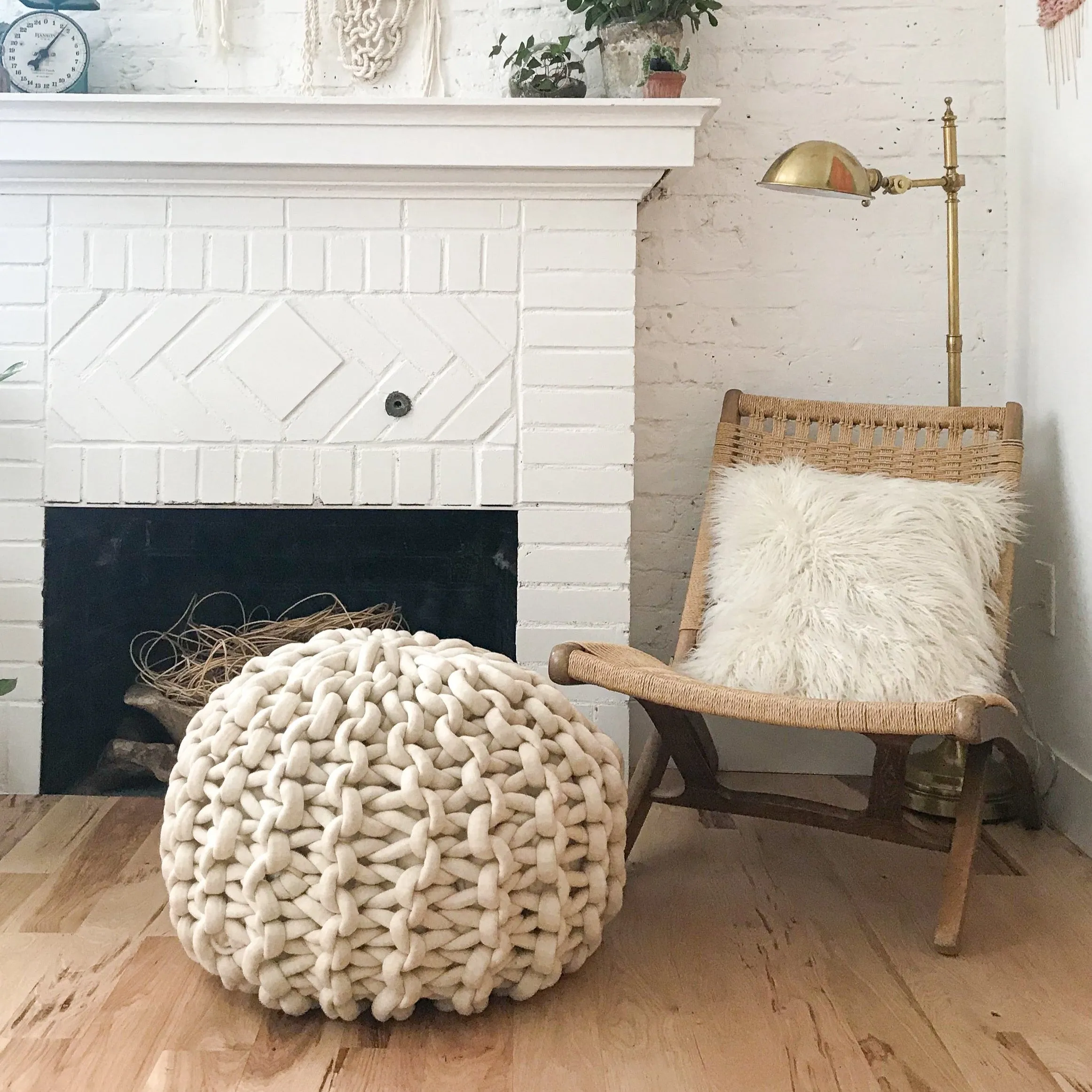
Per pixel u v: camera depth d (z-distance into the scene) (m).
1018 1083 1.25
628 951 1.59
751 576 1.92
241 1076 1.24
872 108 2.40
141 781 2.32
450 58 2.39
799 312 2.45
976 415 2.09
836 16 2.40
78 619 2.28
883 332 2.44
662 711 1.74
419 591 2.31
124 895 1.74
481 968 1.31
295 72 2.39
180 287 2.17
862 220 2.43
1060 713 2.13
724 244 2.44
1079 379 2.06
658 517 2.48
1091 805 1.99
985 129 2.40
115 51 2.36
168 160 2.07
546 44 2.32
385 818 1.29
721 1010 1.42
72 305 2.17
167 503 2.20
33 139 2.06
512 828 1.33
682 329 2.45
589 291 2.19
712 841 2.07
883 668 1.75
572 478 2.22
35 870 1.83
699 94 2.41
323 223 2.17
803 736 2.49
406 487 2.22
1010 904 1.77
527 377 2.20
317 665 1.43
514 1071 1.26
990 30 2.39
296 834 1.30
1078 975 1.52
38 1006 1.39
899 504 1.92
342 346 2.19
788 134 2.42
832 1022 1.39
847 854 2.00
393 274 2.18
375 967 1.29
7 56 2.21
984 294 2.42
